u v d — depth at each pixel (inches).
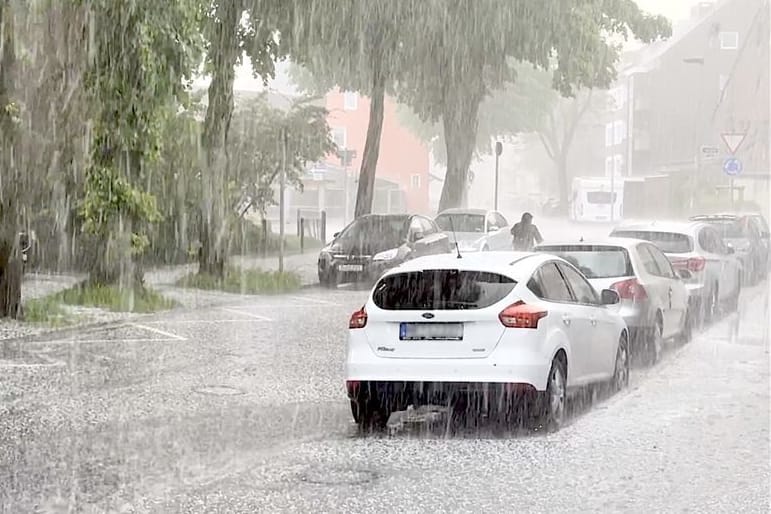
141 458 452.8
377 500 388.2
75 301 1040.8
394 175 3929.6
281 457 457.7
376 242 1339.8
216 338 850.8
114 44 928.3
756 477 421.7
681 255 970.7
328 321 972.6
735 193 3193.9
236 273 1302.9
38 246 1309.1
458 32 1854.1
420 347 515.5
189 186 1360.7
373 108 1823.3
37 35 905.5
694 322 954.1
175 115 1234.6
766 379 671.8
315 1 1626.5
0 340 825.5
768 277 1489.9
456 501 386.9
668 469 435.8
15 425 521.3
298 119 1814.7
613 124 4633.4
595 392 625.9
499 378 504.1
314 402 589.3
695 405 582.9
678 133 3966.5
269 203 1795.0
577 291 612.7
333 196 3366.1
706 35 3912.4
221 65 1295.5
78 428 515.5
